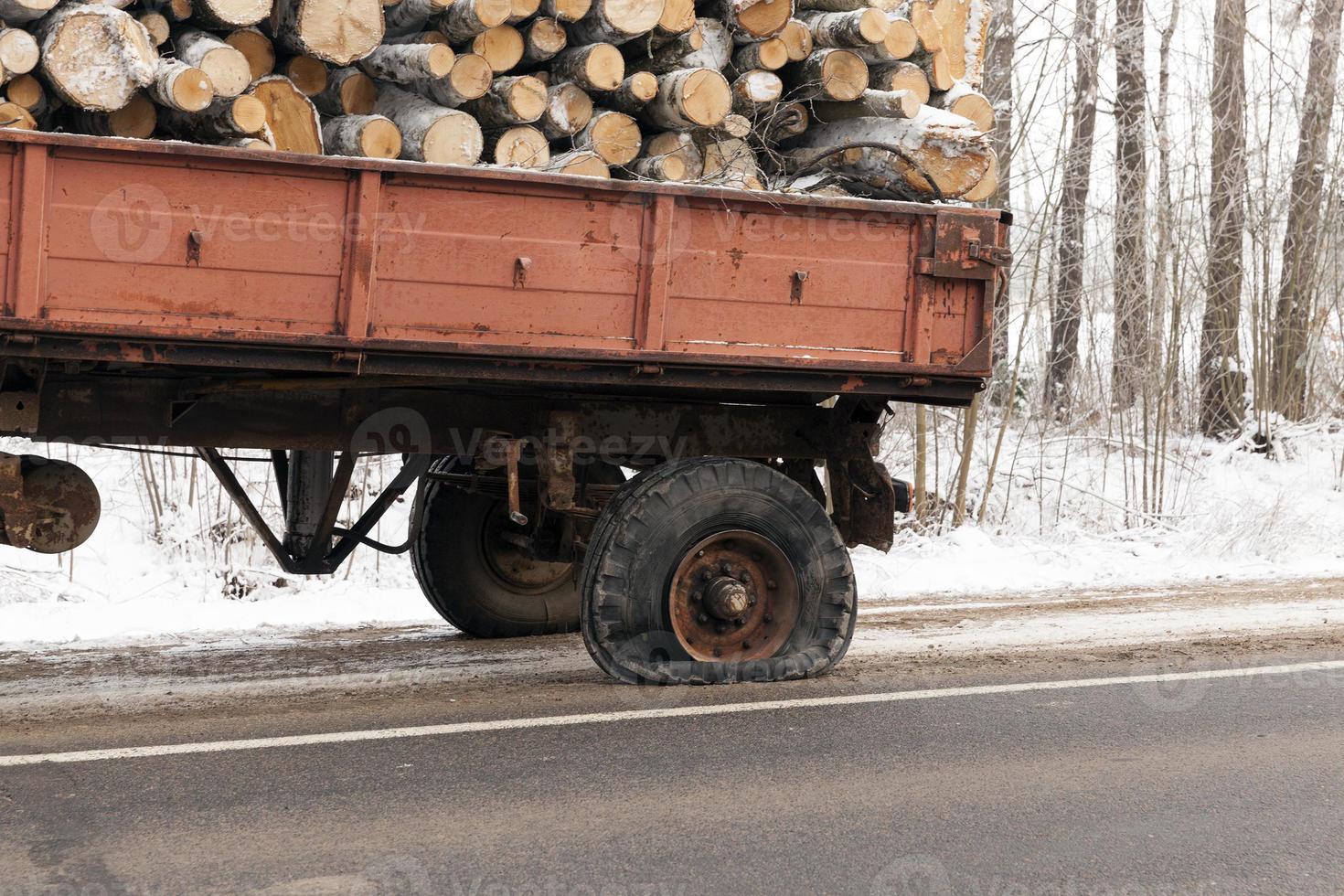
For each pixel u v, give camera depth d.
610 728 4.89
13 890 3.24
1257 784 4.41
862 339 5.43
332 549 6.86
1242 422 17.61
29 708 5.16
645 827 3.81
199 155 4.50
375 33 5.75
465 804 3.99
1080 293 16.70
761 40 6.58
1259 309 18.34
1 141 4.29
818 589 5.73
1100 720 5.24
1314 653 6.78
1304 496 15.57
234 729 4.83
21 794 4.00
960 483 13.45
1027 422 16.38
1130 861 3.65
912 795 4.18
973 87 7.42
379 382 5.37
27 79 5.09
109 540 10.29
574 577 7.28
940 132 6.54
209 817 3.81
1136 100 16.42
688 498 5.46
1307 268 18.19
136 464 11.23
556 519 6.60
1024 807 4.10
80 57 5.04
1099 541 13.36
